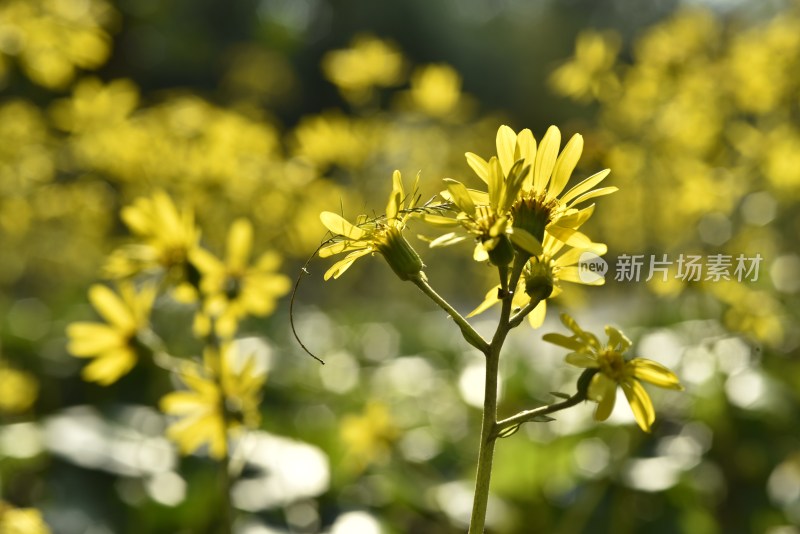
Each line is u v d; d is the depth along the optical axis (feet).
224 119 30.09
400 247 6.74
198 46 87.61
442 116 34.45
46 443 19.08
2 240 43.29
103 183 36.22
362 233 6.75
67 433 19.45
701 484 19.88
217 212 27.45
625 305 26.94
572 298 17.98
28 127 35.70
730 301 19.27
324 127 30.22
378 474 19.97
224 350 12.14
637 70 28.35
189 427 12.09
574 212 6.38
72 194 36.14
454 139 37.01
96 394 26.84
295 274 48.24
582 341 6.56
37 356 29.17
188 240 12.17
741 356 22.26
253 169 28.12
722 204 25.03
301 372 30.04
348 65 33.32
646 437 19.77
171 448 19.42
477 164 6.51
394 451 20.54
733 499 20.52
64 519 17.53
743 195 26.40
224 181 26.40
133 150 29.40
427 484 20.39
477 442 23.63
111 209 36.37
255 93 82.38
